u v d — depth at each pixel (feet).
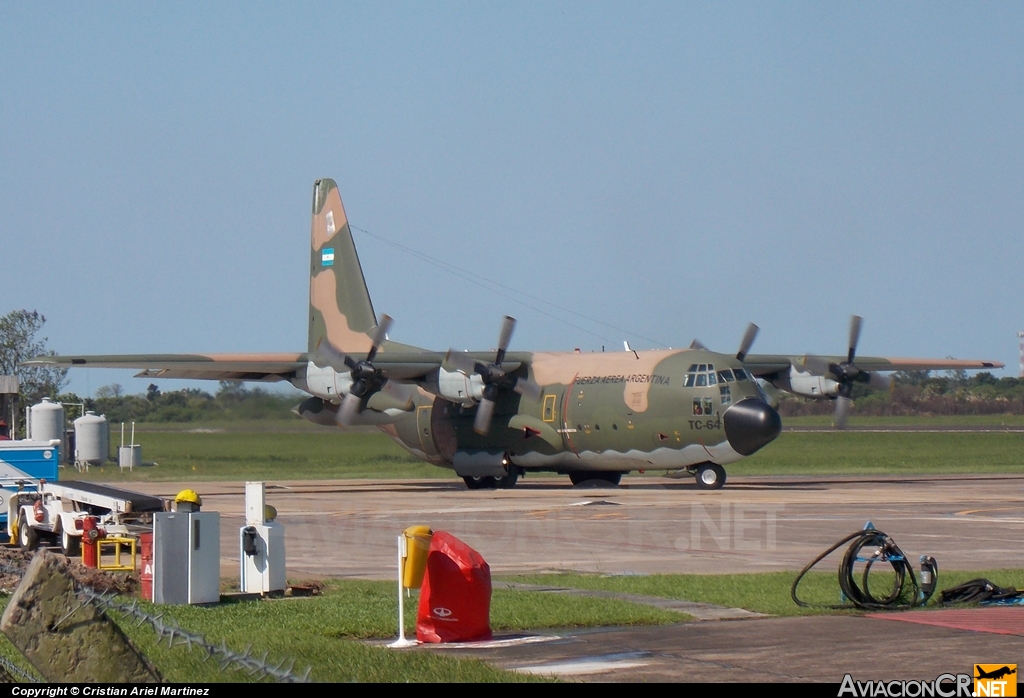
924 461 626.23
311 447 463.83
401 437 472.03
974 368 512.63
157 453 479.00
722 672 120.98
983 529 274.77
